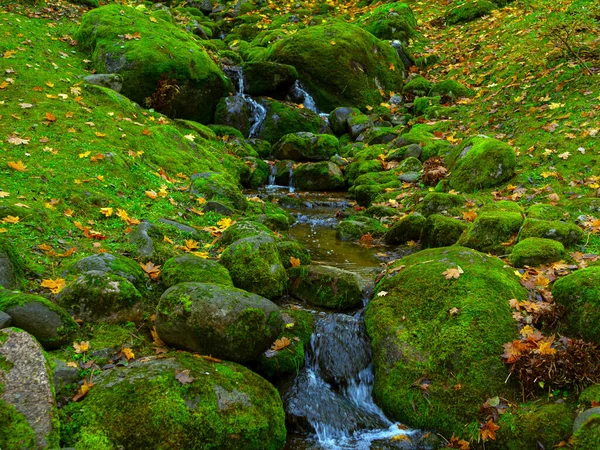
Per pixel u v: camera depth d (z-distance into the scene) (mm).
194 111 10141
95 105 7949
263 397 3498
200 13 16828
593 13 11102
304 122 10820
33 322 3314
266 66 11242
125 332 3742
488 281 4246
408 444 3586
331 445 3617
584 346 3596
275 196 8094
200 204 6441
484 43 12766
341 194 8703
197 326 3627
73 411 3039
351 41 12219
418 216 6293
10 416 2732
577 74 9102
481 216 5605
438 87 11227
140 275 4309
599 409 3166
